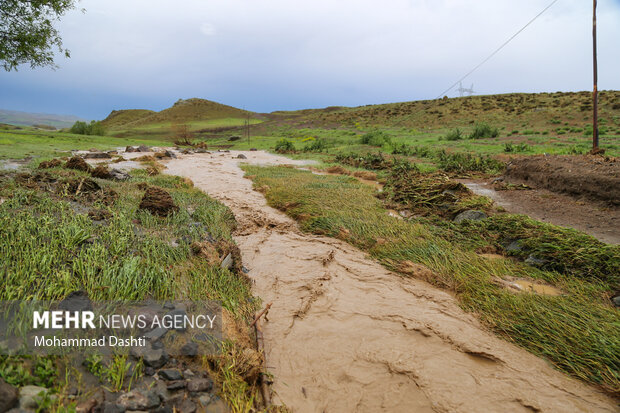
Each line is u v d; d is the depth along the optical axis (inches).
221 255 196.2
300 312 162.7
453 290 186.4
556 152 740.0
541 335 137.2
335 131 2148.1
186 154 1056.2
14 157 583.2
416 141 1274.6
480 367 125.5
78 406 76.8
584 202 346.3
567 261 198.8
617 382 111.3
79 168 421.7
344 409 107.9
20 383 77.0
